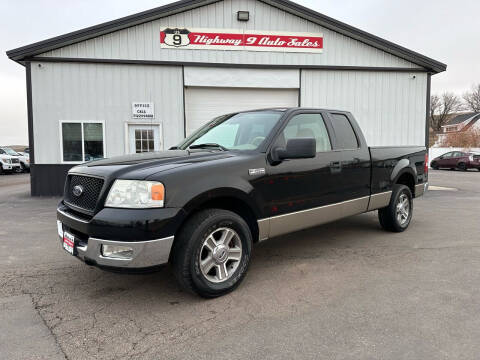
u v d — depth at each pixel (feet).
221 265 10.47
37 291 10.95
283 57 37.78
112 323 8.95
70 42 34.01
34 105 34.35
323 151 13.66
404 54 38.70
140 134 36.40
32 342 8.07
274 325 8.80
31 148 34.58
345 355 7.50
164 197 9.18
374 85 39.37
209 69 36.70
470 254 14.46
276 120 12.71
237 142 12.84
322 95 38.70
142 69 35.76
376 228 19.16
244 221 10.90
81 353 7.65
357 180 14.94
